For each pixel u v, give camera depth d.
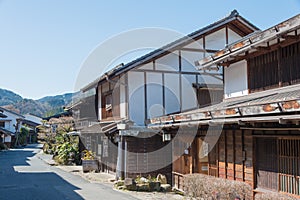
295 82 7.51
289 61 7.72
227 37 15.15
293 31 7.04
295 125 6.32
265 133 7.27
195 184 8.45
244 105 6.55
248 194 7.41
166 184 11.81
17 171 16.64
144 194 10.34
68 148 20.89
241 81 9.62
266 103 5.92
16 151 34.56
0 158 25.08
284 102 5.52
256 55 8.81
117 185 11.57
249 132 7.83
